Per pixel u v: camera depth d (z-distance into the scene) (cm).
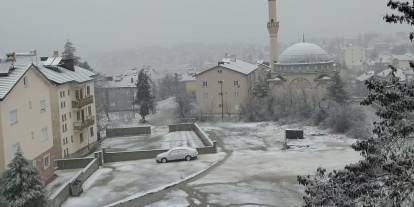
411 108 1284
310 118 7712
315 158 4925
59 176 4703
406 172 1238
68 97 5784
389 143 1326
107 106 11588
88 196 3806
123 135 7438
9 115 3691
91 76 6675
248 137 6700
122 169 4791
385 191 1299
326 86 9594
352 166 1395
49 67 5788
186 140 6644
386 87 1351
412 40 1300
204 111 10188
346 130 6519
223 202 3509
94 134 6719
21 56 5484
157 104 13888
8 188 2736
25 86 4050
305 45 10206
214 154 5412
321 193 1435
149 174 4509
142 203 3575
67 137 5688
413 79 1368
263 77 10825
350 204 1339
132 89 12850
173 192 3847
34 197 2752
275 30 11081
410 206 1241
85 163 5003
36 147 4241
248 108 8988
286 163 4738
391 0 1280
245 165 4741
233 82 9900
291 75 9925
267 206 3359
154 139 6906
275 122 8181
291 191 3706
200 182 4128
